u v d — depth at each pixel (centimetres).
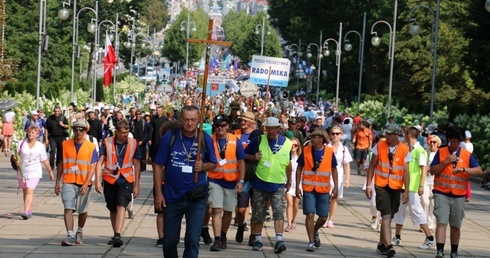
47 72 7650
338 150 2119
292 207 2042
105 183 1697
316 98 9494
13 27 7131
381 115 6372
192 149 1206
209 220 1934
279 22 11619
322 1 9719
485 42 5494
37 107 4375
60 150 1733
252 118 1956
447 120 5078
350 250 1770
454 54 7725
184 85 12125
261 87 11844
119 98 8000
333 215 2130
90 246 1681
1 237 1781
